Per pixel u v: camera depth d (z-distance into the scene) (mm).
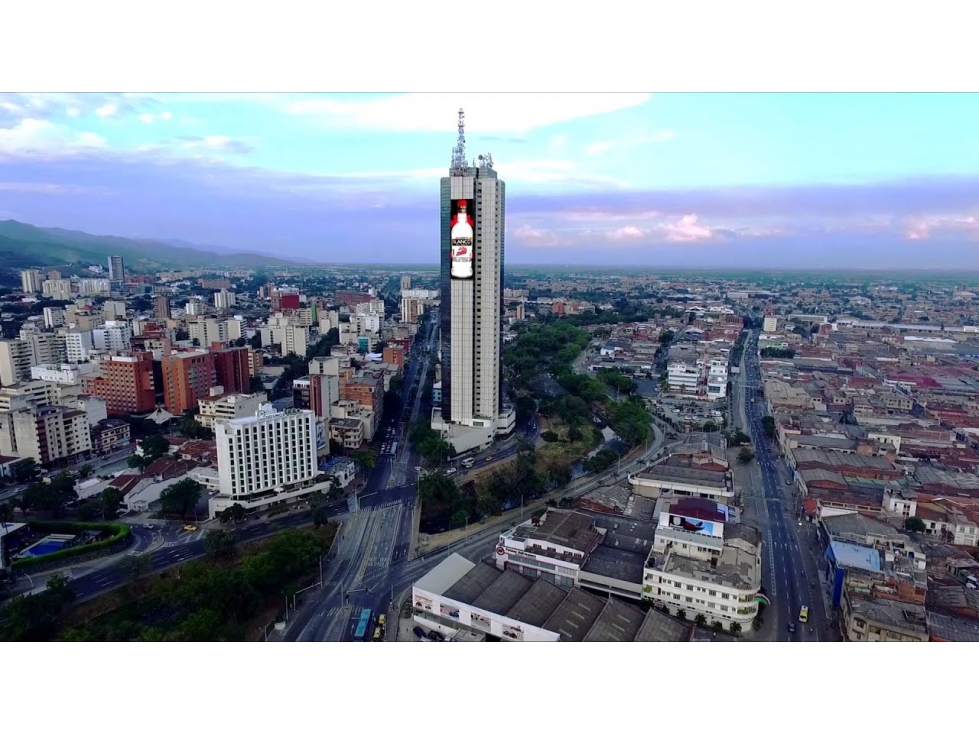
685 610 171750
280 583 184625
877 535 199625
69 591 168250
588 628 152750
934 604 171250
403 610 177500
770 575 195625
